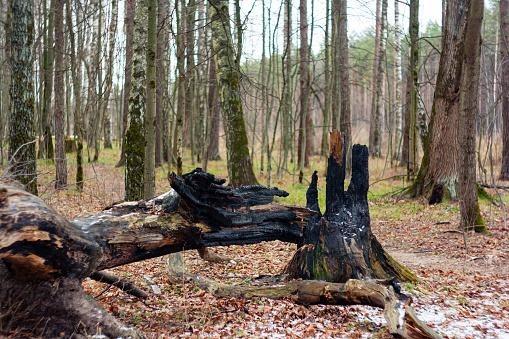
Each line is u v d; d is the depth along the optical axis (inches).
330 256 268.7
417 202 634.2
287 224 266.7
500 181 791.7
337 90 890.7
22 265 167.0
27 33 398.6
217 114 1152.8
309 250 271.0
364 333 216.2
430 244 430.9
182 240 226.4
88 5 900.0
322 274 266.1
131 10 735.1
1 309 169.9
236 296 256.8
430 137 647.1
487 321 238.5
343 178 285.1
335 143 283.3
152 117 368.5
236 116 608.4
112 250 206.1
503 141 812.0
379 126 1258.0
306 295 242.8
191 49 764.0
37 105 930.7
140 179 447.2
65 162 610.2
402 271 289.1
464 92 450.3
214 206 236.2
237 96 610.5
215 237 238.5
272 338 206.4
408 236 468.4
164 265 336.2
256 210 251.3
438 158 634.2
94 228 204.5
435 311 250.1
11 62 397.1
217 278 308.7
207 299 257.6
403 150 996.6
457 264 365.7
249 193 249.4
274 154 1322.6
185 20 743.1
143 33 455.2
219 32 601.9
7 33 608.7
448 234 464.1
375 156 1208.2
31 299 174.1
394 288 224.1
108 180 733.9
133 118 448.5
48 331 174.1
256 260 366.6
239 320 226.4
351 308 250.1
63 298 178.2
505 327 230.1
